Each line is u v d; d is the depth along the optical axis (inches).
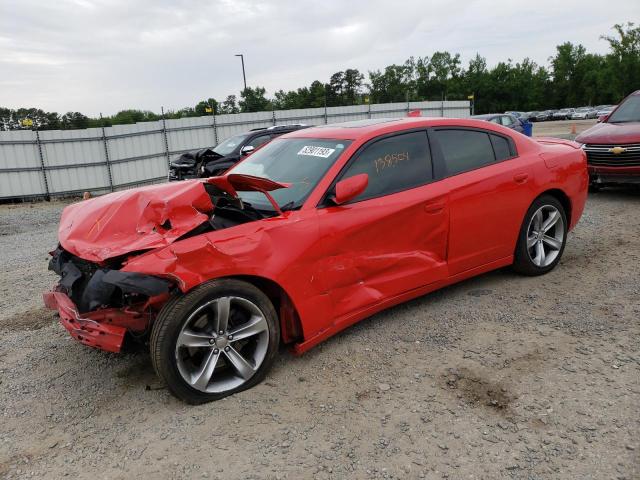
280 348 149.5
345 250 141.2
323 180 142.7
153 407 123.3
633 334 146.1
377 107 1056.2
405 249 154.7
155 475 100.2
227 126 861.8
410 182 156.9
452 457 101.0
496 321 159.9
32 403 127.5
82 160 736.3
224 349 124.7
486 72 3334.2
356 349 146.7
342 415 116.3
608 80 2551.7
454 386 125.3
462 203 164.2
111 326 119.6
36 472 102.6
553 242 198.2
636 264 204.5
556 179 190.7
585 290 180.5
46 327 176.1
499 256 180.9
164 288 110.9
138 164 785.6
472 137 175.8
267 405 121.6
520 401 117.7
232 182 130.8
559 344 143.2
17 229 424.8
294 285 131.6
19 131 687.1
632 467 95.6
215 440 109.8
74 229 134.6
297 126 534.0
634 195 349.7
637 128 323.3
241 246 123.6
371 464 100.3
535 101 3316.9
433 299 180.4
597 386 121.8
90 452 108.0
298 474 98.5
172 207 125.2
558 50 3371.1
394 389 125.6
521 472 96.1
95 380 137.3
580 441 103.3
